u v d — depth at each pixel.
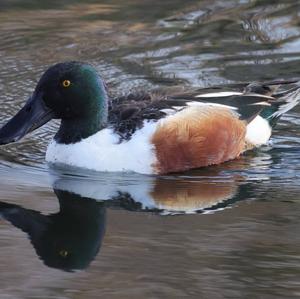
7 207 11.09
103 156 12.13
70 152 12.29
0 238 10.16
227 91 13.03
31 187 11.79
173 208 11.06
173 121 12.20
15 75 15.85
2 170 12.39
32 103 12.24
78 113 12.18
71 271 9.27
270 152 13.16
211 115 12.52
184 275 9.12
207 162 12.52
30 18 18.61
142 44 17.17
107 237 10.13
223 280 8.94
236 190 11.70
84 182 12.01
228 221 10.55
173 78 15.73
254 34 17.45
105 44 17.19
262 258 9.49
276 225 10.39
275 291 8.73
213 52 16.78
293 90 13.66
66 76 12.07
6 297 8.63
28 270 9.32
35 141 13.59
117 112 12.46
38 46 17.19
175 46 17.08
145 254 9.63
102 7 19.14
